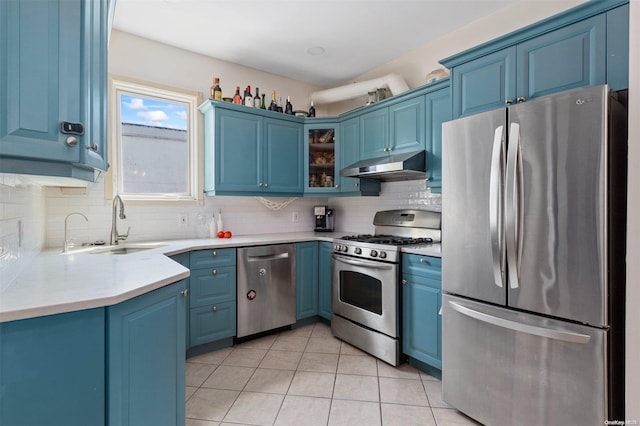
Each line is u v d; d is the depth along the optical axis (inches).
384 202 129.3
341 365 94.1
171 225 116.2
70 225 98.0
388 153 113.3
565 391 55.7
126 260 69.7
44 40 41.4
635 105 24.7
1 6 37.8
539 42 68.9
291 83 146.3
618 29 58.8
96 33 50.3
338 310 111.8
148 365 50.4
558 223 55.9
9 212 52.5
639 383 24.2
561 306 55.9
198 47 117.3
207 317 100.4
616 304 53.4
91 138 48.1
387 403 76.1
